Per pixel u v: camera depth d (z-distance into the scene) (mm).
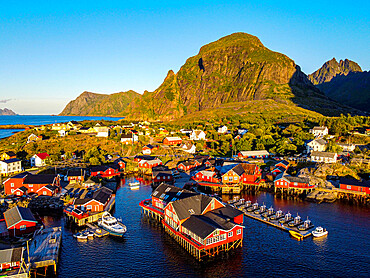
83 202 75250
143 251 57906
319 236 63375
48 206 81750
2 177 106562
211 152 162875
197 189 103188
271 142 157000
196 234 54625
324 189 93562
